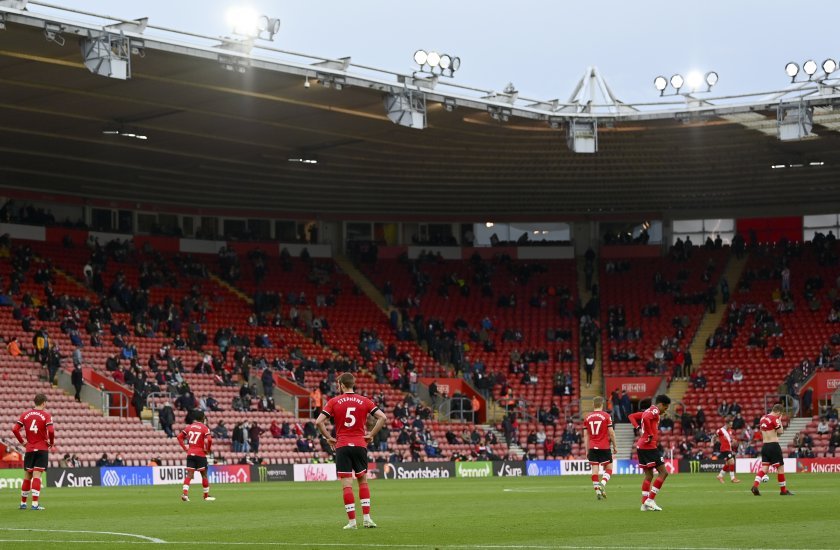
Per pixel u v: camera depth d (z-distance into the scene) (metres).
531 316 66.12
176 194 62.25
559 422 58.62
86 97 42.66
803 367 58.09
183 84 41.41
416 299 66.19
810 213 67.94
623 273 68.25
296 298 63.56
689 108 49.41
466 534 17.58
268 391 53.38
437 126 49.66
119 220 63.00
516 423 57.34
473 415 57.59
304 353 59.69
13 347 48.22
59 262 58.03
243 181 59.28
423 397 59.84
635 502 27.19
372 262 68.50
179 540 16.91
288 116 47.00
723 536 17.00
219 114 45.69
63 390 48.19
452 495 32.25
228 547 15.49
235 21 38.41
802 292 64.56
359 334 62.84
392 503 27.84
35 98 42.56
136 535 17.94
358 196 64.56
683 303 65.62
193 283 61.59
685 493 31.52
